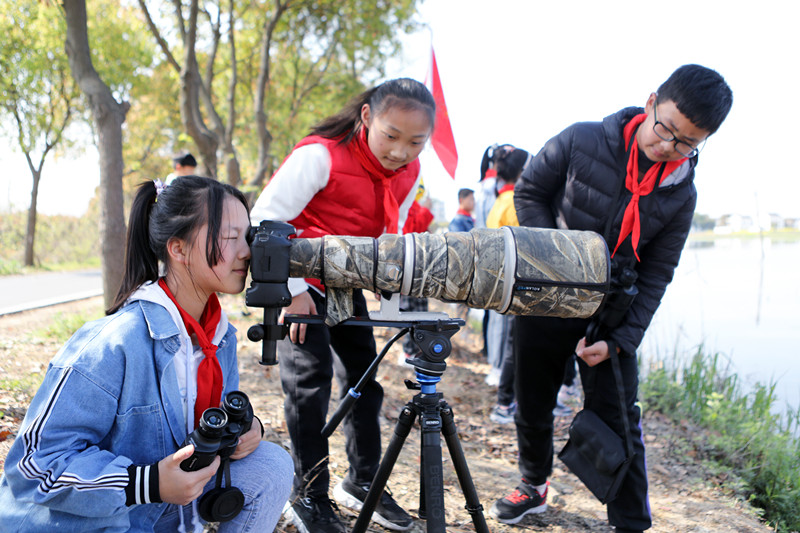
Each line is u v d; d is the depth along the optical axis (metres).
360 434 2.34
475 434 3.92
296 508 2.16
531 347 2.37
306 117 17.12
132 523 1.41
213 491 1.47
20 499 1.27
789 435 4.00
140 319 1.40
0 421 2.80
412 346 5.22
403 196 2.52
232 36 11.16
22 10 13.31
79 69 5.18
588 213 2.25
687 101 1.88
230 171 10.28
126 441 1.38
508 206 4.15
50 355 4.64
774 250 16.80
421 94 2.03
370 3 13.55
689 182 2.20
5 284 11.91
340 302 1.65
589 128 2.24
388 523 2.30
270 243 1.48
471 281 1.64
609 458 2.14
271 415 3.34
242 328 5.79
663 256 2.29
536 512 2.63
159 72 17.44
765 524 3.09
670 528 2.72
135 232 1.51
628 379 2.26
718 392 4.78
